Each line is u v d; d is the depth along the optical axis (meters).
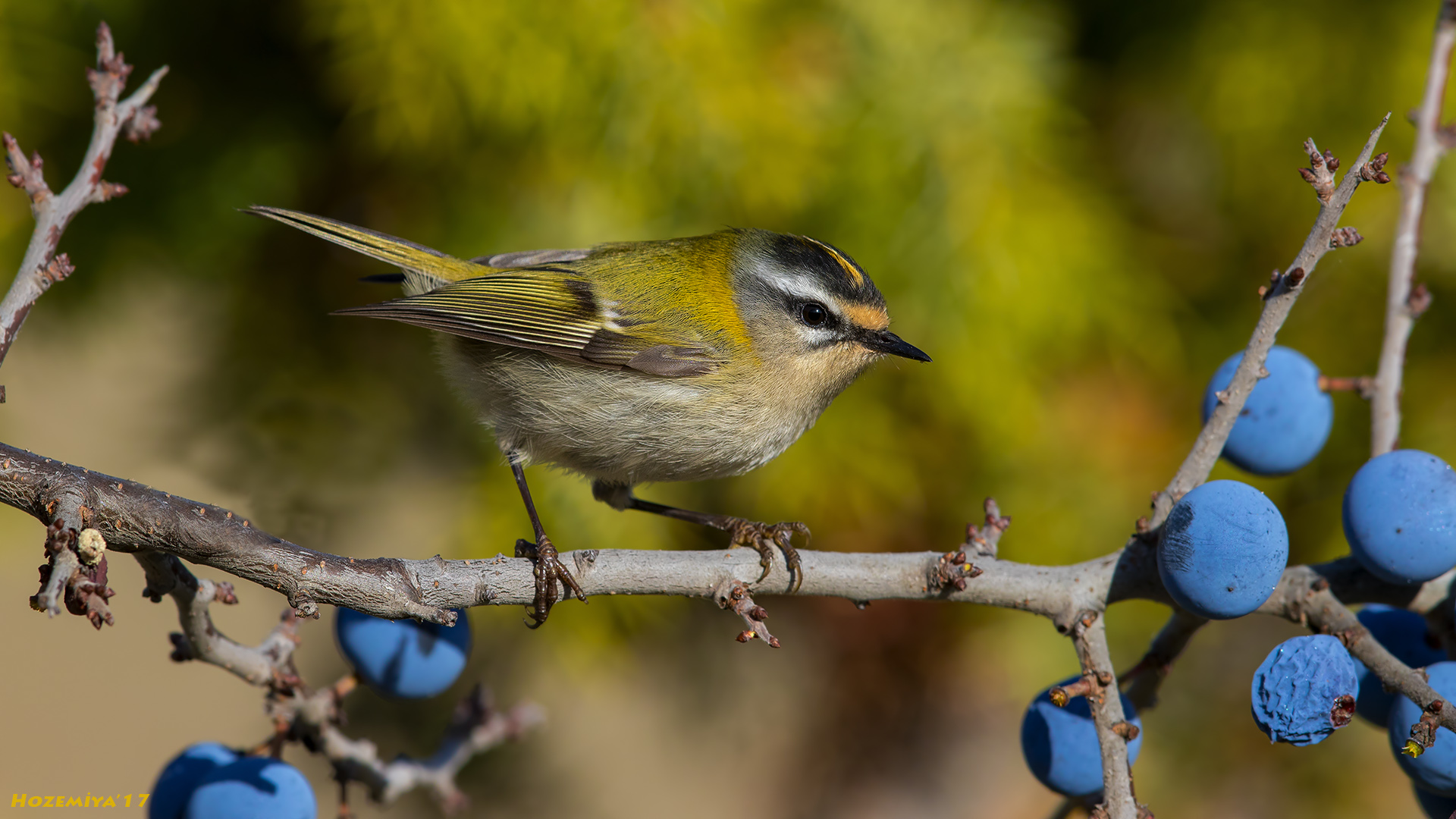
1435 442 8.60
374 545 9.12
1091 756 4.78
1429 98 5.33
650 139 8.30
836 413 8.91
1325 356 9.01
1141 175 9.66
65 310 9.07
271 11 8.85
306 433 9.19
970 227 8.49
